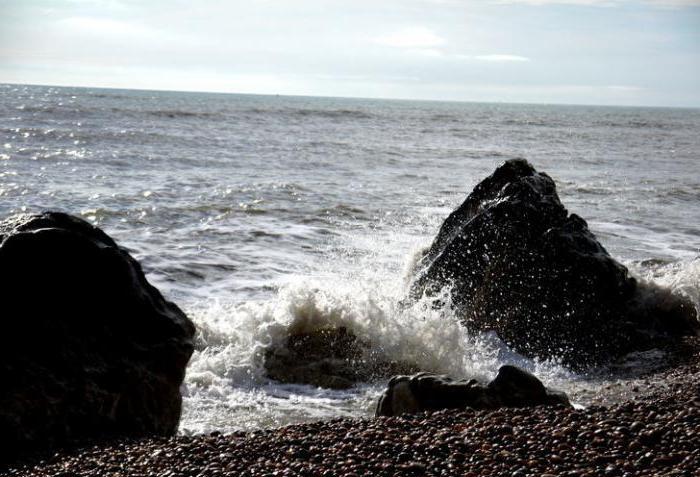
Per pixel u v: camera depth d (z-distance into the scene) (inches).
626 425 252.7
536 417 272.1
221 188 1052.5
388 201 1032.8
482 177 1381.6
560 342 463.8
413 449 238.7
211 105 3809.1
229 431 322.0
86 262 303.3
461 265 500.4
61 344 287.3
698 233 896.9
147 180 1096.8
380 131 2650.1
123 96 4911.4
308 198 1013.2
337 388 395.2
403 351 430.9
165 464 238.5
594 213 1023.6
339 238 770.2
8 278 290.2
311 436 257.8
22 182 1003.3
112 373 291.9
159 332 311.0
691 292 496.1
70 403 278.2
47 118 2145.7
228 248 692.7
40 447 267.0
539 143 2479.1
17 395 269.1
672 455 222.1
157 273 589.6
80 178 1075.3
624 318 473.7
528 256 488.1
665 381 395.5
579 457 225.8
